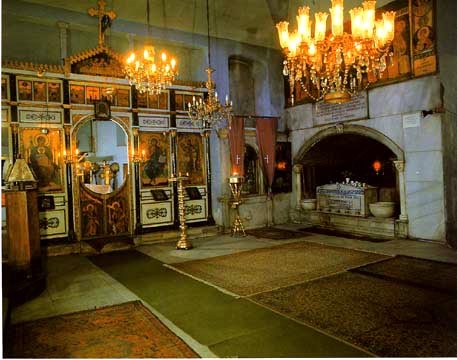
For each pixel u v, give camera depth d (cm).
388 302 514
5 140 881
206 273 695
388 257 761
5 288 555
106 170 1263
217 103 813
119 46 1069
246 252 855
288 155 1262
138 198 1025
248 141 1192
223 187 1130
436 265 693
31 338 435
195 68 1184
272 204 1227
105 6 955
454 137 915
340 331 429
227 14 1066
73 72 935
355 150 1268
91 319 488
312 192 1298
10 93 861
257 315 488
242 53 1206
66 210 930
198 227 1102
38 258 640
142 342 420
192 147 1121
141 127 1036
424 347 385
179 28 1083
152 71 748
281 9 1103
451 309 486
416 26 905
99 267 768
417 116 911
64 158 926
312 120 1186
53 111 912
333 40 618
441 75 876
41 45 958
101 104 966
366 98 1021
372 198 1070
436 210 884
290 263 742
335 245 898
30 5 891
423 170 906
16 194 597
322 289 578
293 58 662
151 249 931
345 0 994
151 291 604
